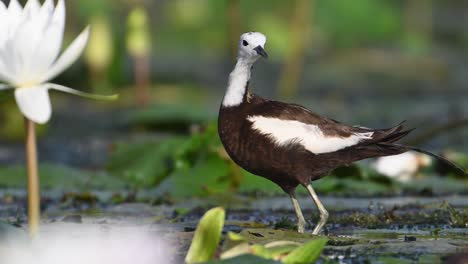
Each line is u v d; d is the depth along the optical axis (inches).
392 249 303.0
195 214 410.6
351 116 853.8
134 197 462.0
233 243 259.8
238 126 375.6
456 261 280.1
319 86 1040.8
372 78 1089.4
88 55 903.7
